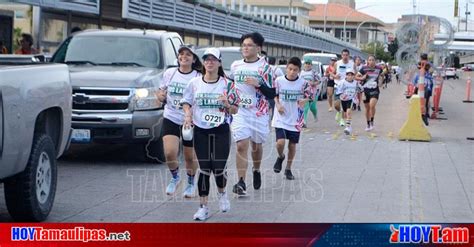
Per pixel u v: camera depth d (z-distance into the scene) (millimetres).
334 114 24781
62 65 8578
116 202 9344
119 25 23781
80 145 14383
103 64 12938
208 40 31938
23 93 7203
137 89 11703
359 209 9289
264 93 9617
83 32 13844
